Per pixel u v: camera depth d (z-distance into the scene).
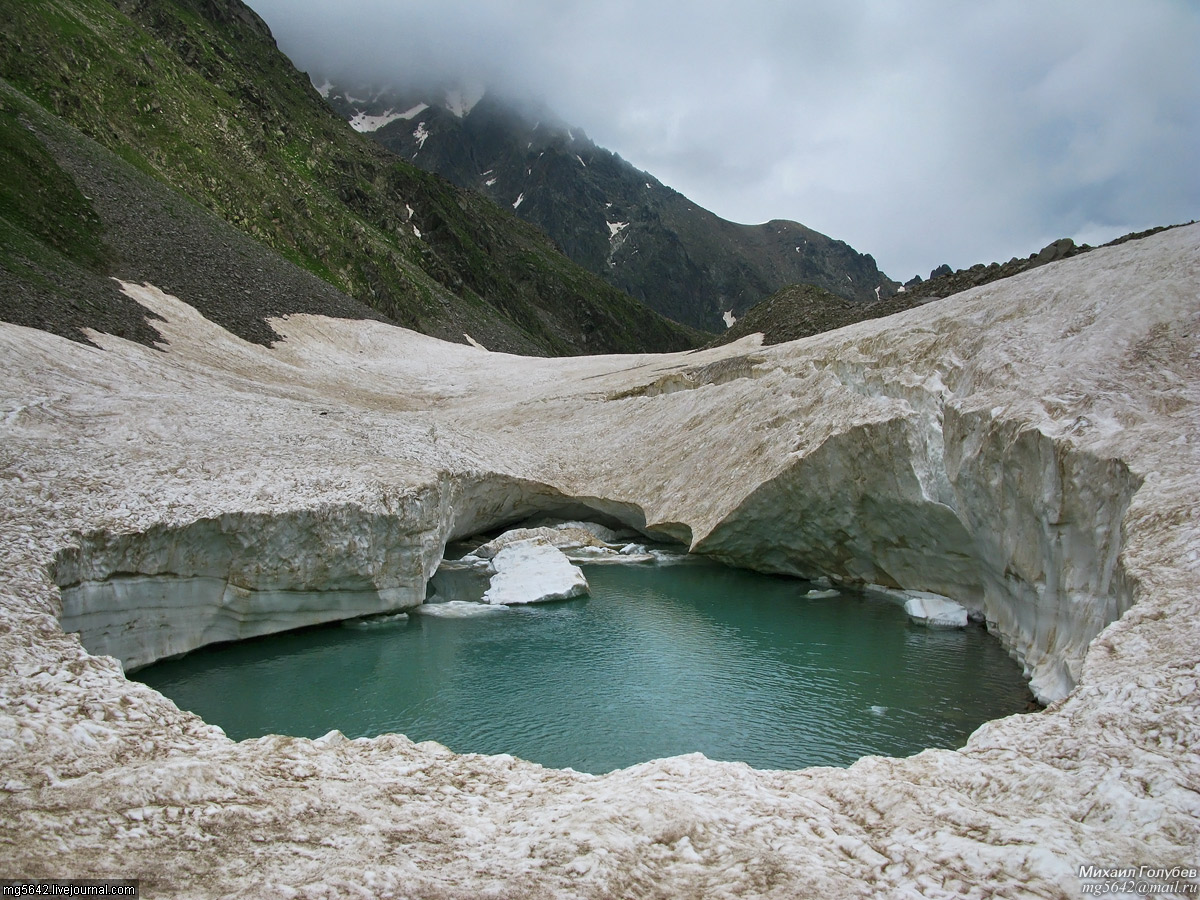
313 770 8.73
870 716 15.45
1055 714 9.02
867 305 53.66
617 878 6.27
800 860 6.52
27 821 6.84
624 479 32.03
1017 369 18.61
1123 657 9.36
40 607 12.65
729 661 18.69
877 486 21.61
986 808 7.25
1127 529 11.74
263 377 43.44
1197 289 17.42
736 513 24.78
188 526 17.67
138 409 23.47
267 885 6.14
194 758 8.66
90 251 46.16
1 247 37.19
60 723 9.05
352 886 6.14
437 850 6.98
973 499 18.44
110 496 17.70
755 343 55.47
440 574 27.06
